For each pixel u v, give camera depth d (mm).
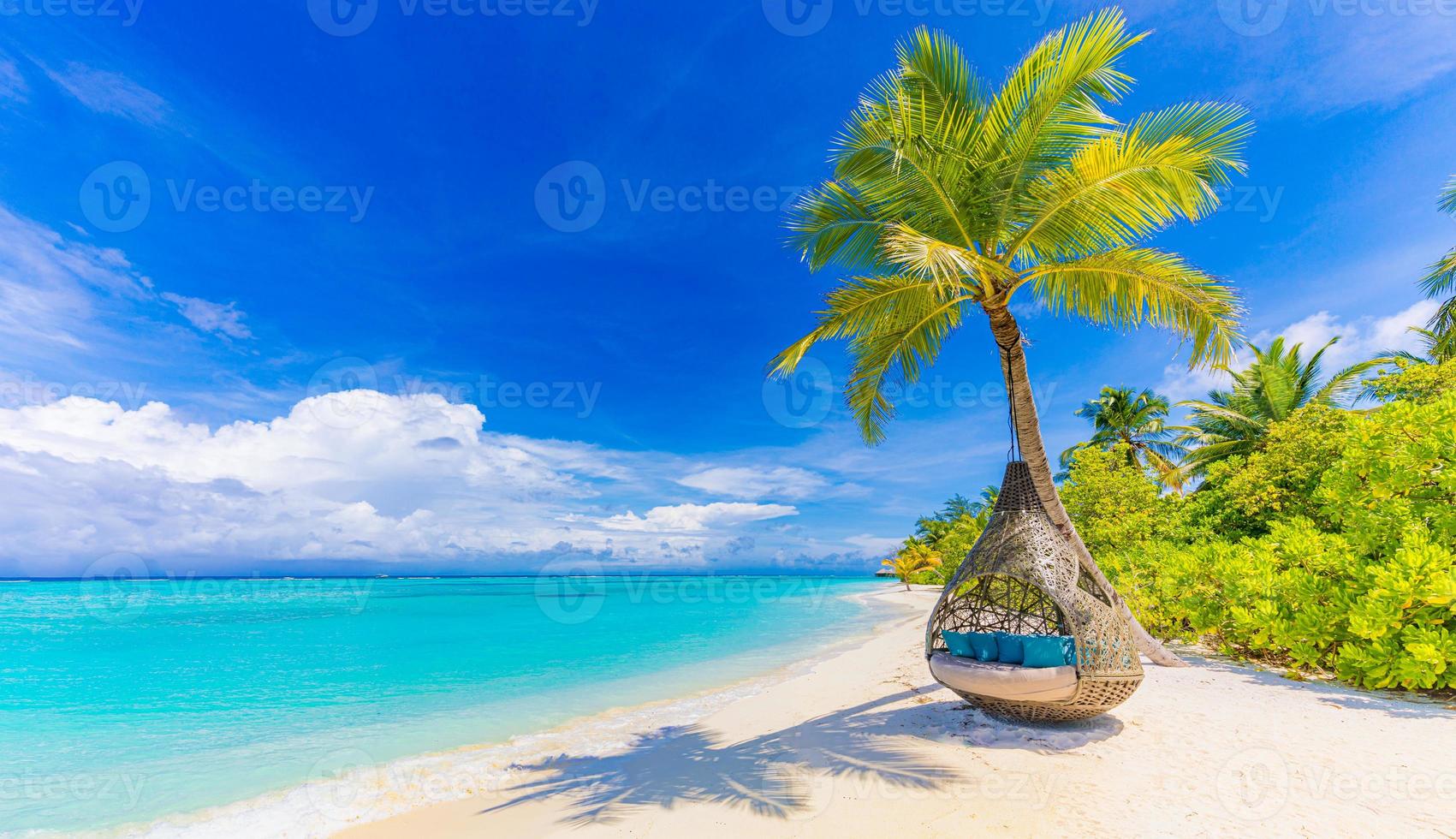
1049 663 5199
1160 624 10164
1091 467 15344
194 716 8969
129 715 9070
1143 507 14469
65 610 34375
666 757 6059
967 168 7227
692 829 4047
